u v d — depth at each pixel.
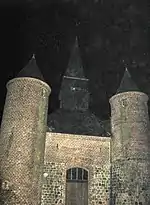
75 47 28.72
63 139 19.62
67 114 22.95
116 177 18.36
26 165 16.75
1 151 17.20
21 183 16.20
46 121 19.45
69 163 19.03
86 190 18.73
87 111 24.44
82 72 26.84
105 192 18.48
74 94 25.19
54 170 18.61
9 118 18.12
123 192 17.44
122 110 20.16
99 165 19.36
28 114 18.23
